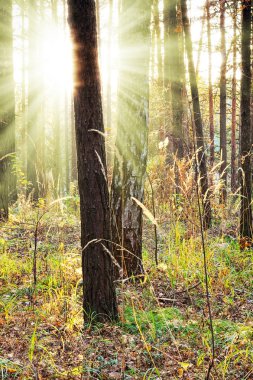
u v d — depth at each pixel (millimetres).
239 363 4105
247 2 8703
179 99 13305
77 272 6094
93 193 4695
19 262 6988
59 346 4363
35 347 4305
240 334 4344
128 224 6367
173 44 14258
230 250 7895
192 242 6910
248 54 8812
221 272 6363
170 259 7000
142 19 6398
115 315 4949
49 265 6867
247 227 8820
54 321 4844
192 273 6477
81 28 4445
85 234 4816
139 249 6473
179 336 4629
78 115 4605
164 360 4164
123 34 6441
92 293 4871
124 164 6453
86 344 4371
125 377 3822
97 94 4566
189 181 6281
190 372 3887
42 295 5672
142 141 6508
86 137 4602
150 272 6711
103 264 4832
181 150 12867
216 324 4859
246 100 8805
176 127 13102
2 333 4609
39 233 8391
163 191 9117
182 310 5414
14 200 15859
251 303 5691
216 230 9516
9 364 4000
